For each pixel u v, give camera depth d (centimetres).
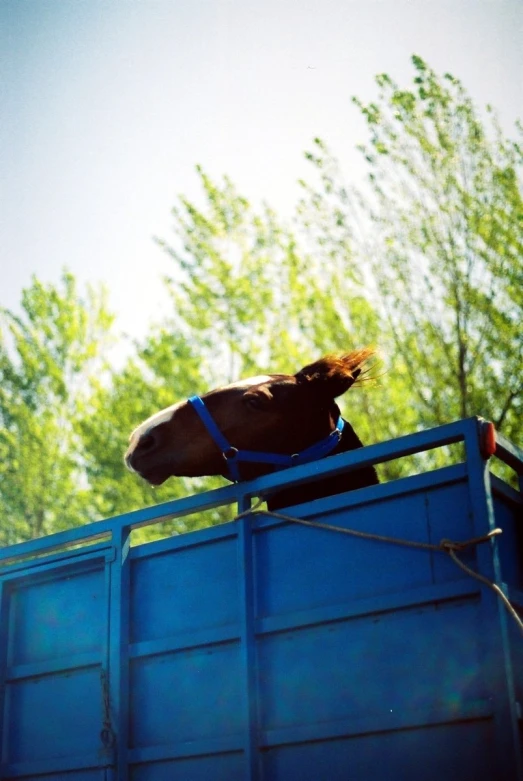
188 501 390
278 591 358
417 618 323
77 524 1495
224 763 346
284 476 371
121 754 368
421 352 1270
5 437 1527
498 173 1260
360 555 344
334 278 1305
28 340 1584
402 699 318
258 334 1327
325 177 1314
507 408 1221
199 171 1351
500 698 296
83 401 1577
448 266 1263
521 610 329
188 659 369
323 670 337
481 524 317
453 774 301
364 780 317
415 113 1284
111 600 393
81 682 395
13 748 406
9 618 429
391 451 345
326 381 438
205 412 419
